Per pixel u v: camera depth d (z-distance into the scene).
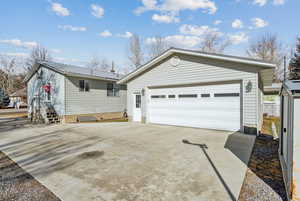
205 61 8.77
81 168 4.06
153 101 11.05
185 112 9.64
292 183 2.55
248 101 7.57
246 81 7.62
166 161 4.42
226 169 3.88
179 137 7.14
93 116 14.43
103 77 14.77
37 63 14.32
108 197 2.81
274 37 30.06
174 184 3.21
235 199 2.71
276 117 15.11
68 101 12.77
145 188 3.08
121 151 5.34
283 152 3.78
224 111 8.32
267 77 9.60
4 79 35.44
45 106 13.83
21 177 3.64
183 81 9.56
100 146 5.96
